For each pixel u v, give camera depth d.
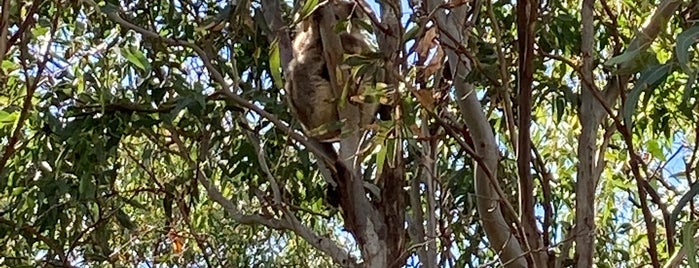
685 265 3.31
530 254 2.76
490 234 3.30
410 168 4.14
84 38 4.27
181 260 5.46
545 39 4.07
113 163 4.86
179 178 4.68
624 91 3.08
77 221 4.57
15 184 4.44
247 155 4.44
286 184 4.68
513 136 2.85
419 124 3.45
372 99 2.90
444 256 3.99
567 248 3.17
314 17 3.45
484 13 3.88
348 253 3.91
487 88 3.94
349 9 3.57
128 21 4.29
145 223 5.54
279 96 4.62
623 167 4.60
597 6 4.05
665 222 3.19
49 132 4.18
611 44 4.46
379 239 3.48
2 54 2.49
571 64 2.87
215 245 5.62
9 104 4.05
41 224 4.36
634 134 4.38
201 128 4.35
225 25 4.06
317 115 4.17
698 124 3.22
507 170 4.10
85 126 4.05
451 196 4.22
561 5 4.41
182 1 4.53
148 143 5.05
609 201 4.84
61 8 3.44
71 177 4.34
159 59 4.45
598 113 3.18
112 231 5.14
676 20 3.40
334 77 3.35
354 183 3.54
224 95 3.98
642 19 3.96
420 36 2.78
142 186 5.40
